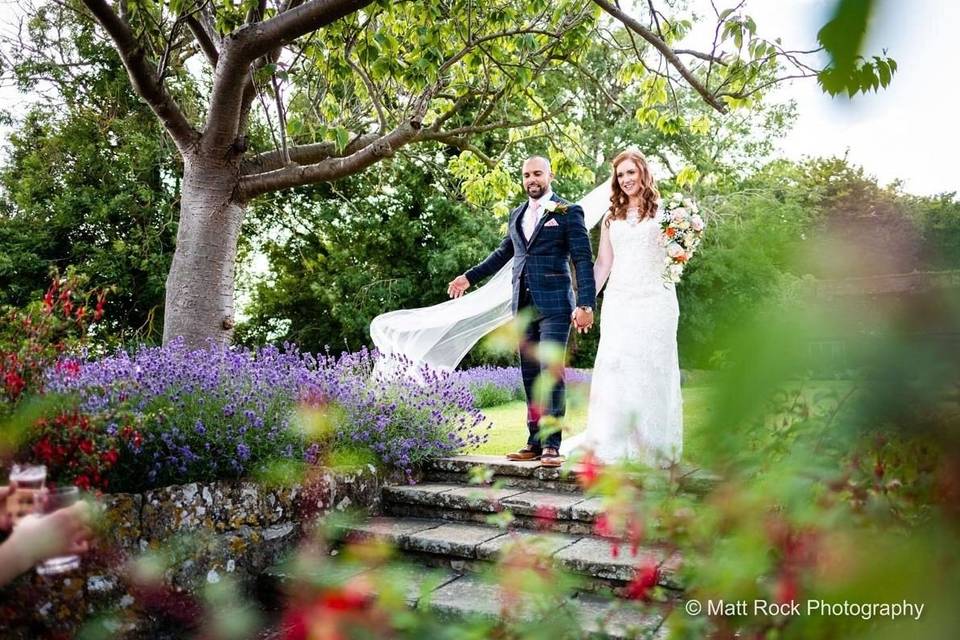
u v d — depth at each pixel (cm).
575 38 697
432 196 2081
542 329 496
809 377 43
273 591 383
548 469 470
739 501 83
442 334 671
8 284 1816
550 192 522
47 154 1862
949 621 45
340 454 477
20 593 291
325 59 592
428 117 989
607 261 529
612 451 425
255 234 2259
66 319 385
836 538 68
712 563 91
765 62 580
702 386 45
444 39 659
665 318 481
